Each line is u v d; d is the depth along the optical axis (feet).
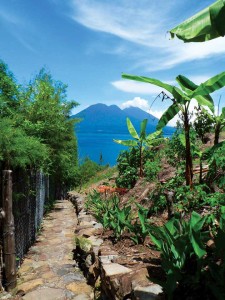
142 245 14.70
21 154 17.38
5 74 24.86
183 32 10.93
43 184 36.37
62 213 40.09
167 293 9.29
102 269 12.91
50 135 33.45
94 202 28.71
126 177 32.63
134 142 33.94
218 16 9.29
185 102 17.40
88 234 19.62
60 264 19.22
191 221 10.66
